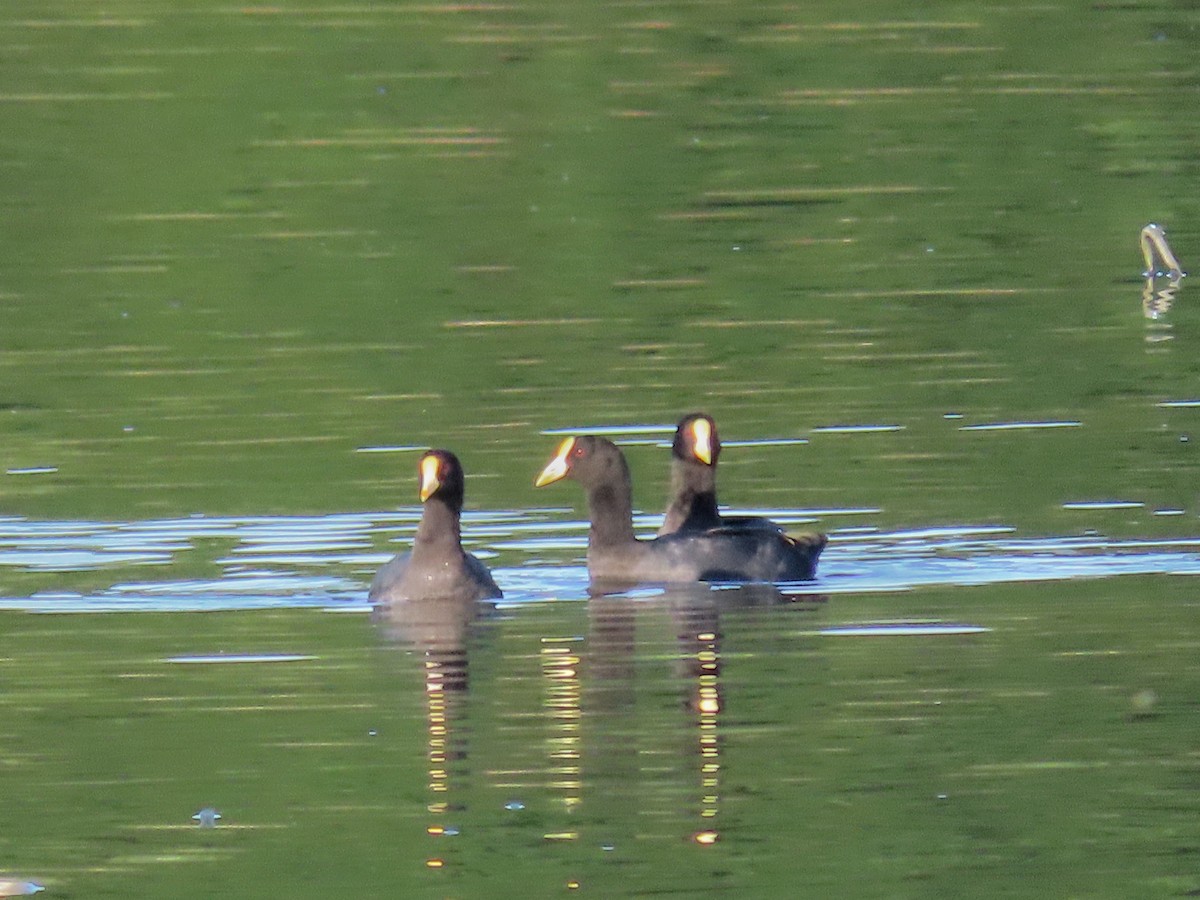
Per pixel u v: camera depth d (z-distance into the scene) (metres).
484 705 13.01
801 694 13.12
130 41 36.47
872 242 27.58
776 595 15.49
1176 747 12.16
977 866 10.67
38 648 14.26
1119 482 18.05
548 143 32.06
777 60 35.81
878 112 33.31
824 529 17.06
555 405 20.98
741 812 11.35
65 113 33.25
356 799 11.58
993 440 19.41
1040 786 11.66
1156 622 14.42
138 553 16.67
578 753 12.20
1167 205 29.06
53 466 19.22
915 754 12.12
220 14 37.91
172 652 14.13
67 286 26.34
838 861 10.80
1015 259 26.86
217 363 22.91
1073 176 30.48
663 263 26.77
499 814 11.36
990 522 17.05
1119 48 36.19
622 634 14.53
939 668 13.57
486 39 36.75
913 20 37.81
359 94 34.12
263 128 32.72
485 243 27.80
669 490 18.14
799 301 25.02
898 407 20.61
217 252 27.66
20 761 12.19
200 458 19.39
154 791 11.73
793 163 31.22
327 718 12.82
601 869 10.72
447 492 15.52
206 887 10.56
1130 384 21.25
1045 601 15.01
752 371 22.11
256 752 12.27
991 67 35.38
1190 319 23.97
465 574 15.49
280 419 20.70
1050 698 12.97
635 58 35.91
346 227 28.62
